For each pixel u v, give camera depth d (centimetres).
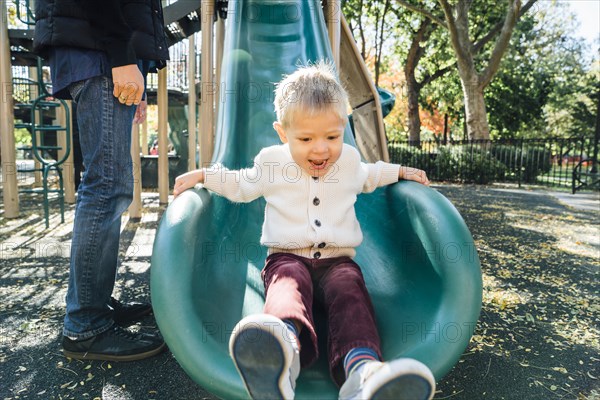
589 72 2541
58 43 182
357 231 177
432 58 1864
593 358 208
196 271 150
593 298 290
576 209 693
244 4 300
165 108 622
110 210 196
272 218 174
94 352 199
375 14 1678
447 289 144
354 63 426
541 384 185
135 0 202
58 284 307
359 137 474
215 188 175
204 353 130
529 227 534
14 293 288
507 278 330
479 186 1116
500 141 1299
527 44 2017
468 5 1327
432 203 161
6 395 173
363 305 135
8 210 536
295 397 122
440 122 2744
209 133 359
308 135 152
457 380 188
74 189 655
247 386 111
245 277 177
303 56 291
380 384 100
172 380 185
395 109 2631
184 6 505
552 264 371
